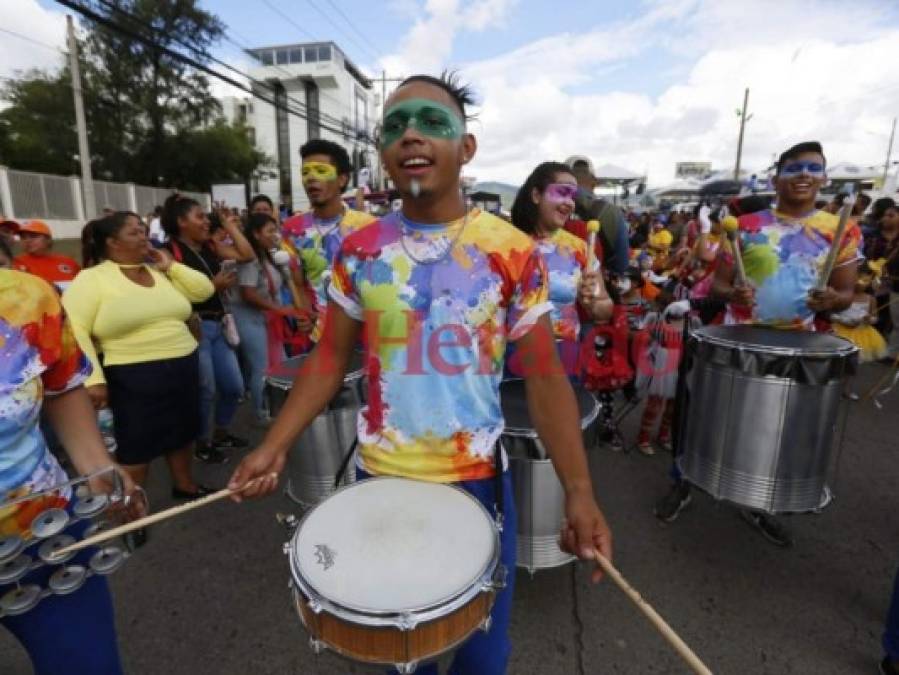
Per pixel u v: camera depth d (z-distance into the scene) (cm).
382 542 117
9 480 121
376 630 99
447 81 131
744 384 213
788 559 261
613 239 350
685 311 333
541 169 275
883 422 421
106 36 2511
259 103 5591
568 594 239
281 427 138
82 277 262
